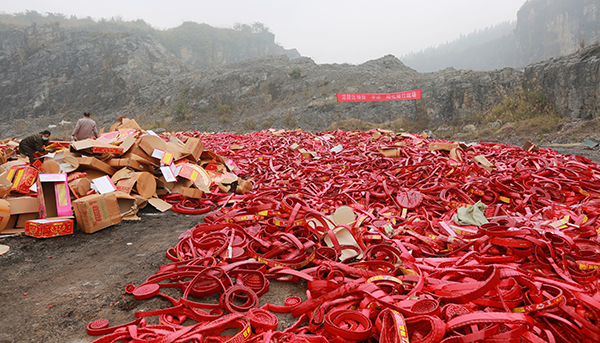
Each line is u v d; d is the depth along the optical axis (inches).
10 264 143.8
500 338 74.7
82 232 185.6
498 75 1263.5
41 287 125.9
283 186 288.7
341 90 1723.7
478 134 1013.8
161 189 254.2
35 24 3314.5
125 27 3956.7
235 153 446.9
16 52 3056.1
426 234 159.8
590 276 108.1
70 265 145.7
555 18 6811.0
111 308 112.0
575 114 927.7
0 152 327.9
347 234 152.3
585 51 976.9
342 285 104.5
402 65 2014.0
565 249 124.7
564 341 82.2
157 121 1927.9
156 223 207.2
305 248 133.5
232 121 1857.8
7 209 172.6
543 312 87.6
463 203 195.5
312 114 1587.1
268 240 151.9
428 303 86.3
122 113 2320.4
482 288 88.6
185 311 103.9
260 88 2036.2
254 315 97.1
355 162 355.6
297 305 103.3
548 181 230.7
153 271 141.3
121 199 218.1
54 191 191.0
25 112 2674.7
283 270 126.5
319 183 280.5
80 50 2952.8
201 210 231.6
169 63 3061.0
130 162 243.4
